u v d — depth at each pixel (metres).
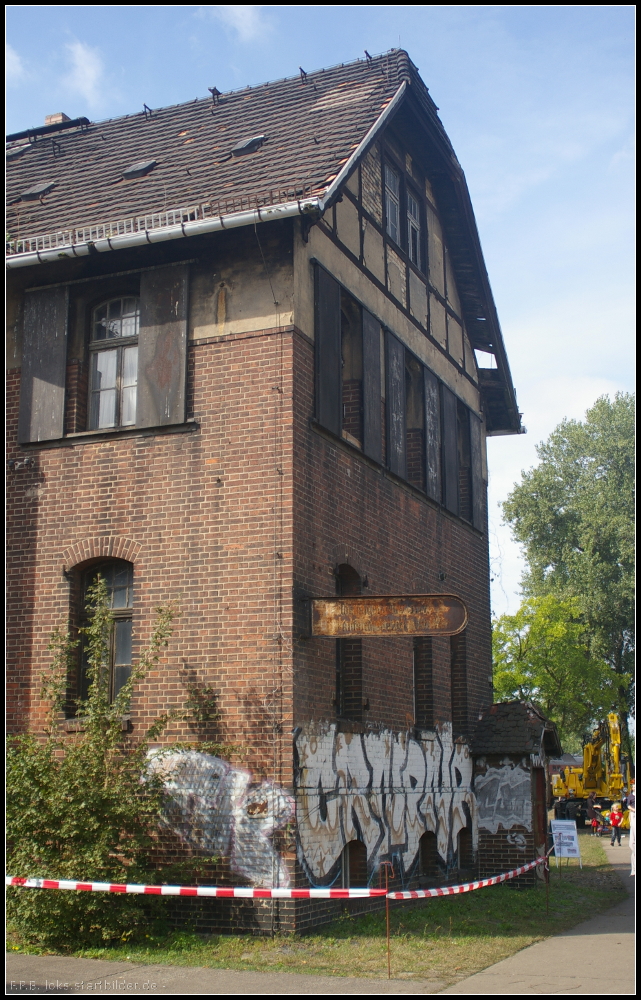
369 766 13.40
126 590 12.76
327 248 13.50
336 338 13.39
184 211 12.34
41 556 12.93
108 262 13.30
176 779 11.50
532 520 53.72
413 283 17.11
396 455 15.40
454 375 19.12
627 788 37.09
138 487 12.56
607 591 49.53
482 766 17.81
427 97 16.75
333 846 11.97
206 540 12.07
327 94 15.74
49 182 15.64
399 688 14.94
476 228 19.14
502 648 43.56
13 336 13.69
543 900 15.53
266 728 11.33
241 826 11.16
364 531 13.94
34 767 10.62
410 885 14.40
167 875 10.87
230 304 12.52
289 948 10.30
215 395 12.37
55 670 12.48
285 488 11.80
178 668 11.89
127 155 16.00
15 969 9.30
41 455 13.20
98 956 9.93
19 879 10.02
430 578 16.66
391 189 16.70
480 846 17.52
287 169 12.97
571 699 44.00
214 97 17.28
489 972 9.58
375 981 8.97
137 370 13.09
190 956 9.91
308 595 11.94
